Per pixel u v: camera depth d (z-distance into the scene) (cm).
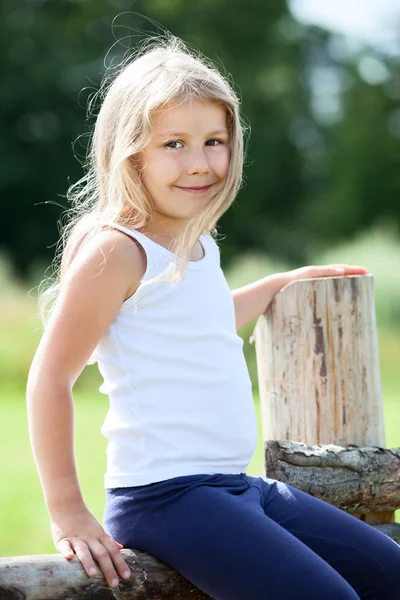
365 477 331
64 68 3700
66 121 3725
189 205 305
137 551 278
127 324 290
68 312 282
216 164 307
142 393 286
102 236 291
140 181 305
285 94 4022
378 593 293
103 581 262
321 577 265
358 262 1930
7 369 1398
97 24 3884
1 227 3716
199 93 304
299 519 294
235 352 305
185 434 284
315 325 345
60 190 3712
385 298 1770
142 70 309
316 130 4156
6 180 3634
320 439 344
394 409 1046
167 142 302
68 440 277
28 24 3809
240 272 1753
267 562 266
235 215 3897
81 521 271
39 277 2250
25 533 625
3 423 1032
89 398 1195
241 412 296
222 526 271
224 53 3853
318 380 344
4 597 248
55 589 255
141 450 282
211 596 276
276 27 3931
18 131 3734
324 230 3947
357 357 346
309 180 4178
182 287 296
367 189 3944
